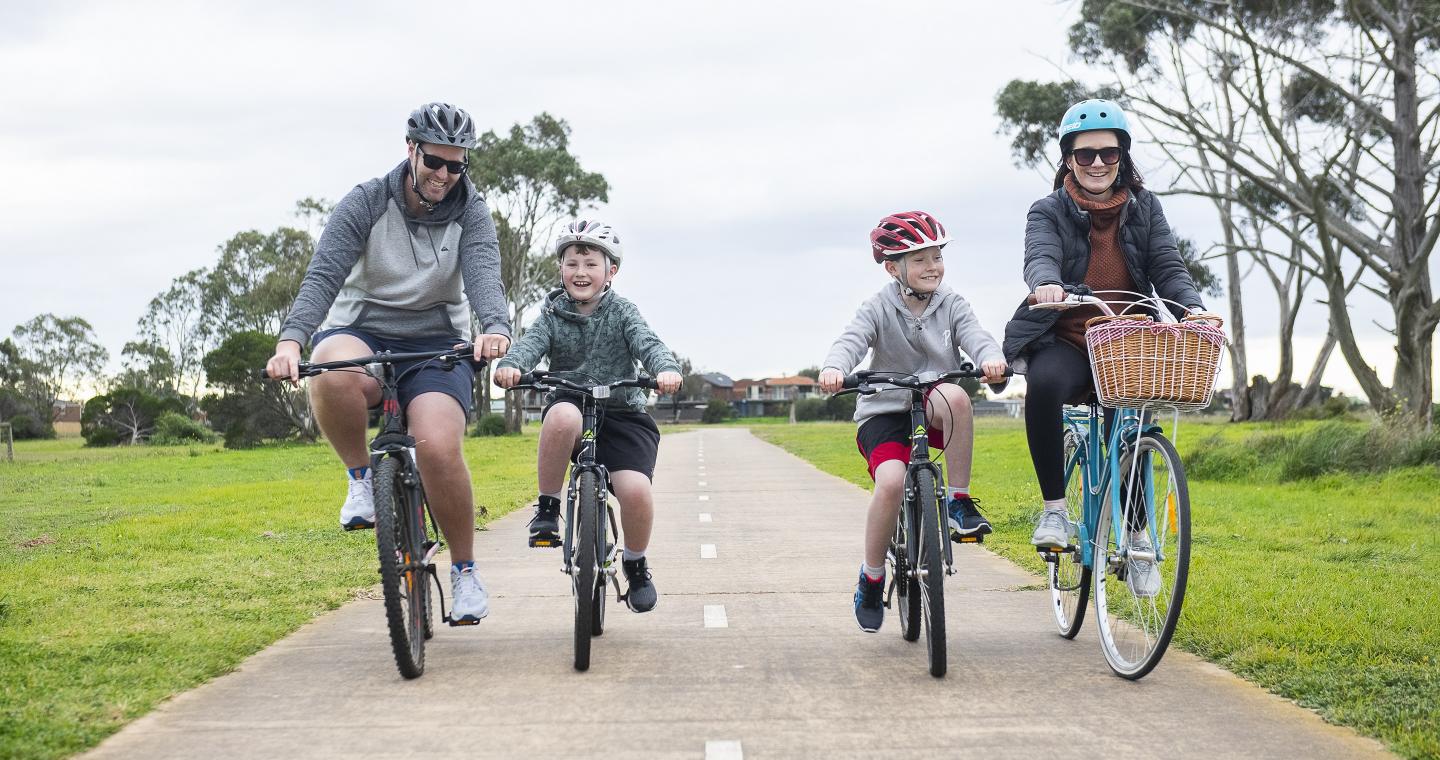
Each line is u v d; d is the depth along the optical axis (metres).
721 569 7.48
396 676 4.51
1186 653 4.84
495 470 19.27
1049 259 4.67
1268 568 7.04
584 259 4.90
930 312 4.94
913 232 4.78
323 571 7.21
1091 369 4.54
